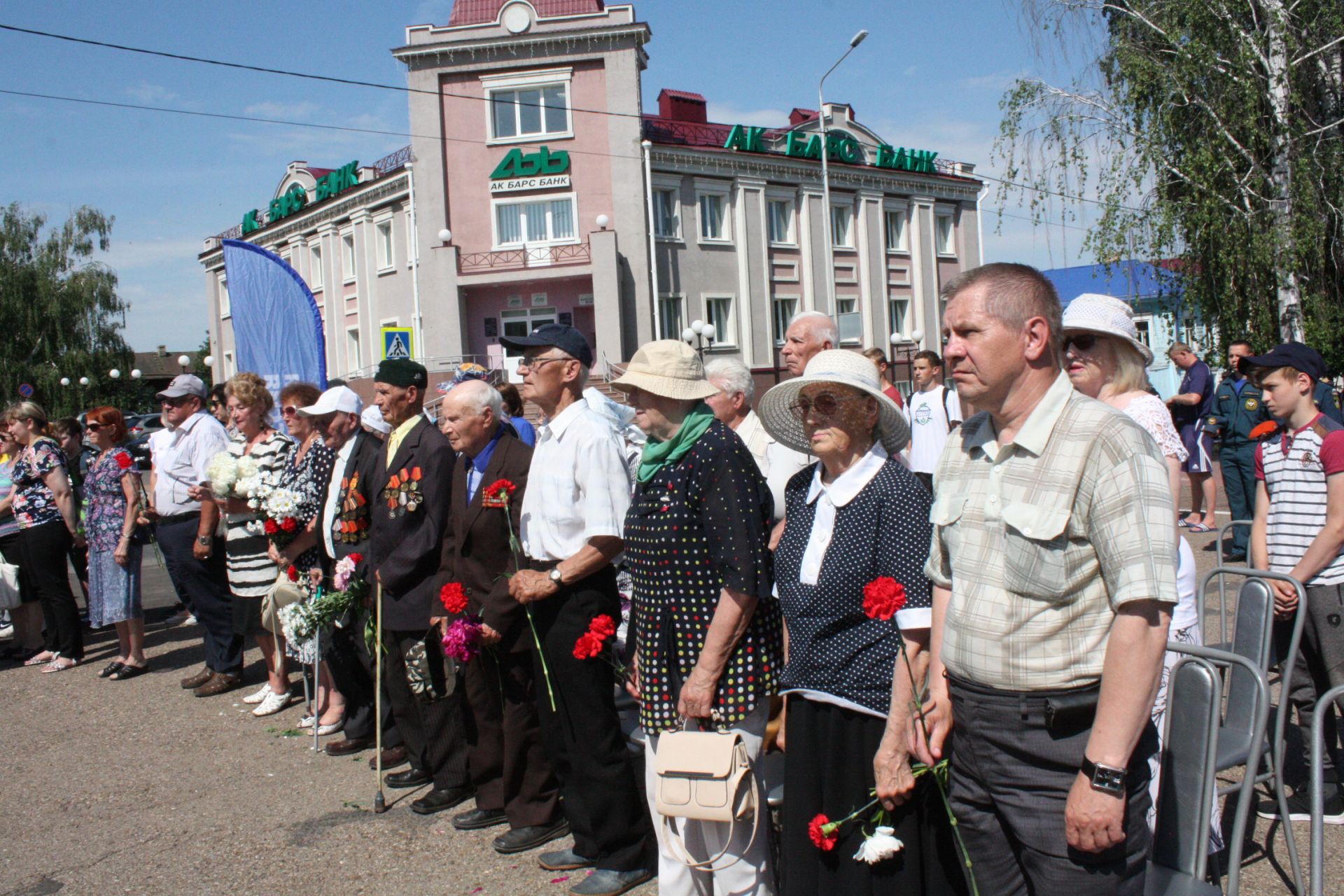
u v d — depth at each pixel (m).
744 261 31.28
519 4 28.23
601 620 3.61
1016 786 2.31
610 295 27.78
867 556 2.85
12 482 8.37
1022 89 15.39
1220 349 15.05
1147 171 14.66
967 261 38.72
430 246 28.81
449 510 4.73
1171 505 2.15
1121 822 2.12
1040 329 2.25
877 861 2.72
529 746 4.29
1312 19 14.67
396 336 14.91
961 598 2.38
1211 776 2.65
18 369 44.66
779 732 3.36
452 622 4.22
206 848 4.53
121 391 48.03
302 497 5.74
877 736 2.84
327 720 6.06
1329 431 4.12
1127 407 3.35
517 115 28.80
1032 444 2.25
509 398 7.73
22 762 5.91
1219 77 14.41
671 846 3.27
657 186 29.34
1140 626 2.10
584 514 3.90
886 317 35.66
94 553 7.72
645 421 3.29
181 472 7.05
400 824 4.65
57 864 4.46
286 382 9.82
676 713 3.27
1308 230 13.98
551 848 4.28
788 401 3.20
